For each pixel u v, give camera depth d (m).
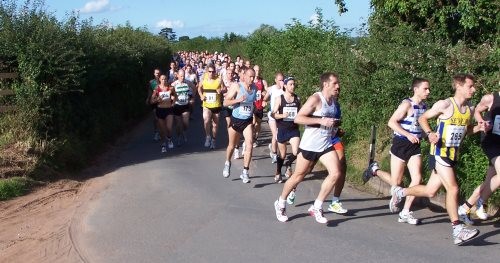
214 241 6.91
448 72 9.44
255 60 33.81
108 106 16.89
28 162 10.54
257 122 14.08
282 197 7.68
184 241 6.93
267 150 13.77
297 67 16.09
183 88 14.67
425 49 10.02
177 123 14.75
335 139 7.91
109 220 7.91
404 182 8.77
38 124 11.58
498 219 7.56
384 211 8.21
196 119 20.38
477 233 6.48
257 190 9.52
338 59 13.31
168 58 36.31
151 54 26.12
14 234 7.68
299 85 15.79
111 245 6.88
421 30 12.10
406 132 7.28
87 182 10.75
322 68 14.92
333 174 7.37
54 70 11.68
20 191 9.69
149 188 9.78
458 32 12.40
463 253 6.40
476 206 7.71
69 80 12.33
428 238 6.94
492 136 7.01
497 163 6.95
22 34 11.62
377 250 6.52
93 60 14.59
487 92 8.63
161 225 7.59
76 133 13.12
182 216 7.99
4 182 9.59
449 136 6.68
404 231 7.23
